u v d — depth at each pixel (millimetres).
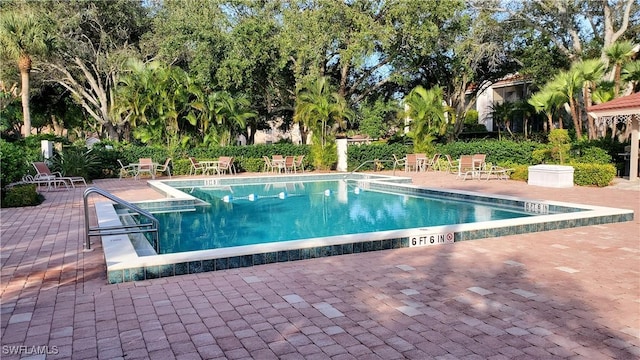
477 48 21688
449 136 24547
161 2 28266
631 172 13719
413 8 19281
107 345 3117
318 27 19516
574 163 13914
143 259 4750
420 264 5129
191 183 15273
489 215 9734
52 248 5961
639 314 3600
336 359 2887
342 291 4223
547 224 7027
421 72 26797
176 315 3658
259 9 23281
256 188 15031
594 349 2998
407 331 3305
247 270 4969
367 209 10898
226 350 3029
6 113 23453
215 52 22000
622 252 5617
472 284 4387
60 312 3734
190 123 20016
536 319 3510
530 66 22266
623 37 21969
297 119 20203
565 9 20328
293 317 3596
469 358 2881
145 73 19078
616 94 16375
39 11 24094
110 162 18031
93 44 28422
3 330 3377
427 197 12188
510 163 16688
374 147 20625
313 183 16297
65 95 32188
